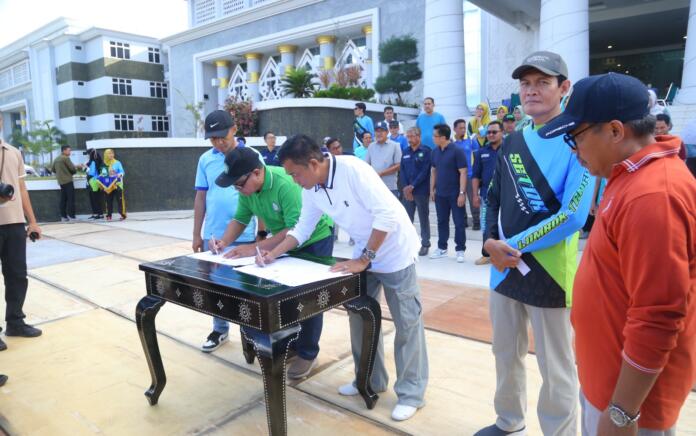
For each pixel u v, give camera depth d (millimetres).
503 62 15062
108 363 3297
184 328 3930
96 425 2541
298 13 20375
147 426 2527
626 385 1146
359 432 2418
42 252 7059
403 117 12766
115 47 34219
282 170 2871
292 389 2877
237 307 2094
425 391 2777
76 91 35250
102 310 4410
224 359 3340
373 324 2496
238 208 2984
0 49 43000
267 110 11148
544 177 1954
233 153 2607
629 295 1181
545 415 2096
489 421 2486
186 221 10211
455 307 4203
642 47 20281
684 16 14938
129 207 11406
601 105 1201
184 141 11445
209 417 2604
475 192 6062
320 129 10695
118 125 34625
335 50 20375
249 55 23109
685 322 1166
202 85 25203
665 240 1076
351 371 3109
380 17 17469
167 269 2439
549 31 9266
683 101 8961
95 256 6723
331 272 2309
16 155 3756
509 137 2164
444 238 6113
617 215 1186
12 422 2582
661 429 1218
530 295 2018
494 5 12961
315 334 2971
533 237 1931
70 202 10930
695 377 1269
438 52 10484
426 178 6129
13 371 3193
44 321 4145
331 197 2412
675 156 1194
